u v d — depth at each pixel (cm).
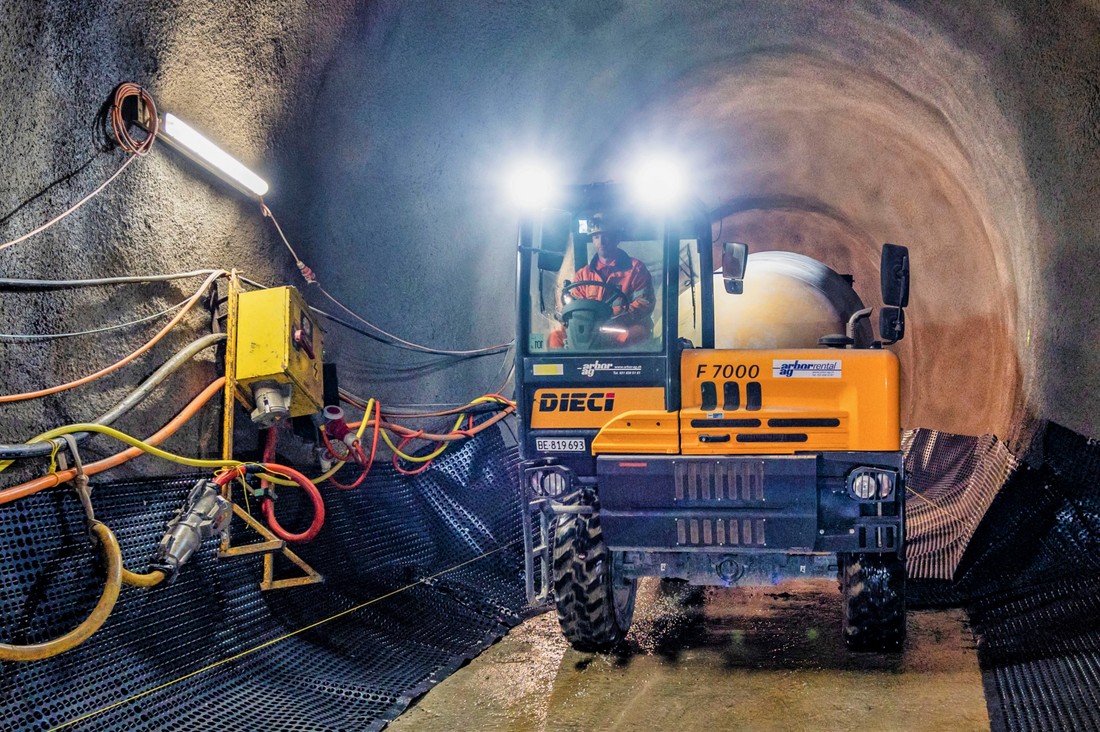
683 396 556
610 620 581
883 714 461
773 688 512
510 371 1090
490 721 490
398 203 808
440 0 714
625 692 523
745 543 542
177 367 529
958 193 1091
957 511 899
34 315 455
